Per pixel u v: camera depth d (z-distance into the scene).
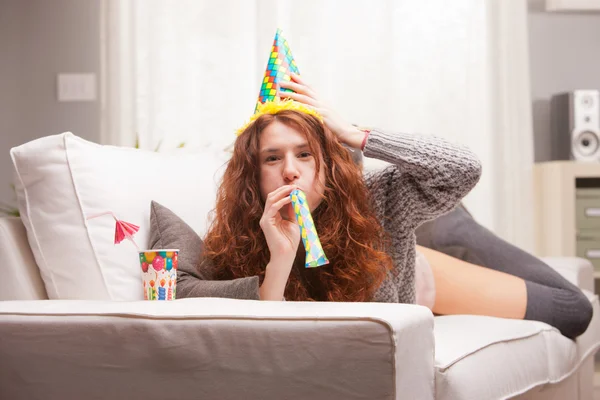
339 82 3.26
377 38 3.27
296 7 3.24
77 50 3.54
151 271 1.35
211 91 3.26
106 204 1.55
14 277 1.50
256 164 1.49
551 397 1.90
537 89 3.65
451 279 2.05
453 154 1.57
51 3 3.54
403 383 1.02
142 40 3.23
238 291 1.33
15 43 3.54
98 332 1.13
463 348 1.47
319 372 1.02
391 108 3.26
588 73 3.65
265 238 1.49
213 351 1.07
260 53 3.23
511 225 3.24
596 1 3.58
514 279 2.08
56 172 1.53
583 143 3.47
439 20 3.25
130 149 1.72
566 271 2.35
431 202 1.62
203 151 1.96
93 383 1.13
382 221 1.66
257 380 1.05
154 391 1.10
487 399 1.44
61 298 1.53
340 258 1.53
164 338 1.09
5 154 3.52
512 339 1.69
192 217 1.71
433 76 3.25
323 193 1.51
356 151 2.08
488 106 3.26
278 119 1.48
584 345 2.19
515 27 3.28
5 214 3.46
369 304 1.13
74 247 1.52
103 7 3.24
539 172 3.40
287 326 1.04
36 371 1.16
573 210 3.28
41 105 3.53
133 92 3.23
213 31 3.26
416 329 1.07
